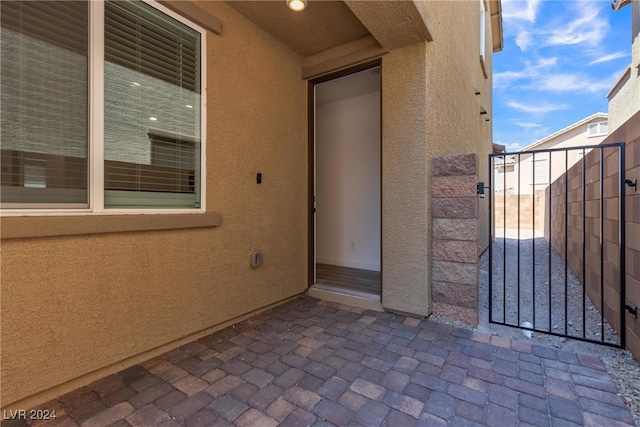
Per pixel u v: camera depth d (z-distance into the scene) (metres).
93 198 1.96
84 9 1.93
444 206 3.01
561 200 5.85
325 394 1.85
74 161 1.90
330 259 5.80
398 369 2.12
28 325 1.69
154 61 2.29
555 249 6.61
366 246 5.36
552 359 2.24
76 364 1.88
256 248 3.16
